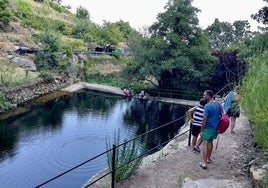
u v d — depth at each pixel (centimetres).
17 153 1215
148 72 2672
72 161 1152
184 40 2878
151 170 604
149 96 2784
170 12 2816
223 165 611
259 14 1502
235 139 769
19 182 969
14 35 3347
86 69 3509
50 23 4831
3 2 3603
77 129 1584
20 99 2117
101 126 1670
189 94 2733
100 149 1288
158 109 2291
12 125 1586
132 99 2647
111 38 5275
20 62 2675
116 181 557
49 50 2994
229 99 607
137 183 553
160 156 726
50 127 1597
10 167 1080
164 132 1603
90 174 1041
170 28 2867
